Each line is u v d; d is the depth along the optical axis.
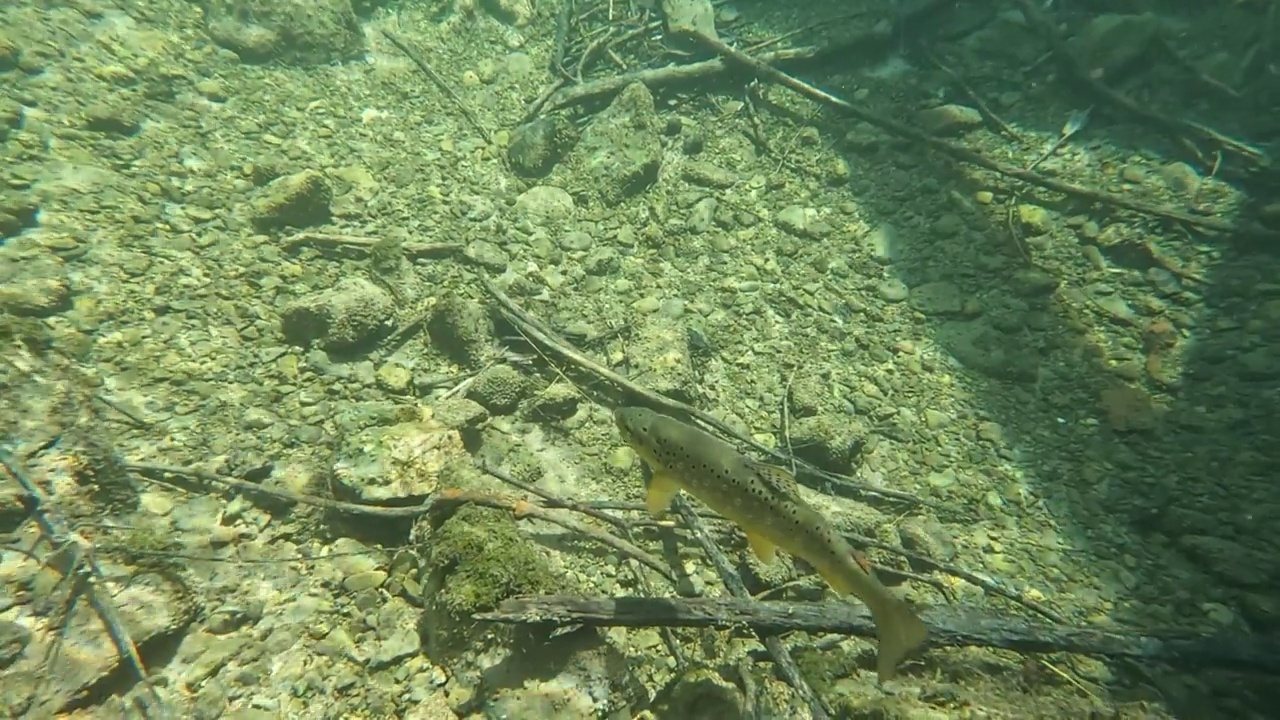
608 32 2.15
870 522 1.09
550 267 1.47
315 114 1.65
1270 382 1.23
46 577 0.77
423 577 0.88
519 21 2.15
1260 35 1.74
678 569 0.98
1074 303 1.43
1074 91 1.84
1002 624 0.86
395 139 1.68
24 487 0.81
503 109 1.88
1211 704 0.86
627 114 1.71
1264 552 1.04
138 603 0.77
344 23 1.83
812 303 1.48
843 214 1.68
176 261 1.20
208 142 1.46
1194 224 1.48
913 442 1.25
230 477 0.92
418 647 0.82
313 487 0.95
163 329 1.10
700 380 1.31
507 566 0.82
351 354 1.17
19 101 1.33
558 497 1.00
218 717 0.73
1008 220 1.59
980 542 1.10
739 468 0.68
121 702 0.72
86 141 1.32
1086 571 1.06
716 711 0.79
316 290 1.25
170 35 1.63
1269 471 1.13
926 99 1.93
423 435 0.99
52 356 0.98
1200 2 1.86
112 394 0.98
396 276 1.34
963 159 1.70
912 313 1.47
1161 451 1.20
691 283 1.50
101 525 0.83
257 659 0.79
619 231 1.59
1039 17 1.95
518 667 0.79
